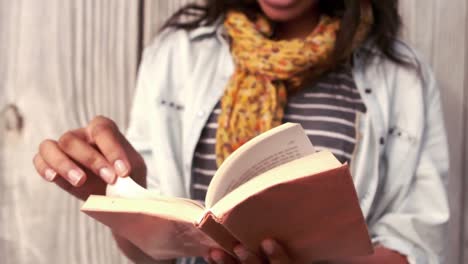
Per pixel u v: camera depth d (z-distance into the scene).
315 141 0.89
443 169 0.95
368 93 0.92
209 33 1.00
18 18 1.17
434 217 0.90
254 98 0.91
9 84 1.18
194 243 0.63
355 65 0.94
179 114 0.96
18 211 1.18
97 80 1.19
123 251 0.85
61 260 1.19
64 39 1.18
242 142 0.89
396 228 0.90
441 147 0.96
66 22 1.18
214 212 0.52
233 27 0.96
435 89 0.98
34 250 1.18
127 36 1.18
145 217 0.56
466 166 1.20
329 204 0.53
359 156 0.90
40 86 1.18
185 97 0.95
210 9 1.02
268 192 0.50
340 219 0.55
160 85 0.96
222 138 0.89
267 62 0.91
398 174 0.92
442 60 1.19
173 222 0.55
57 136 1.18
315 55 0.91
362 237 0.59
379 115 0.91
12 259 1.18
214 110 0.93
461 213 1.20
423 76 0.97
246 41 0.94
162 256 0.74
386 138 0.92
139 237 0.65
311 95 0.92
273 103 0.90
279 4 0.89
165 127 0.94
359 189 0.89
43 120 1.18
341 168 0.49
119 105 1.19
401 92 0.94
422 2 1.18
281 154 0.59
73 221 1.18
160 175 0.91
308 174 0.49
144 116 0.97
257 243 0.59
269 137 0.57
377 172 0.90
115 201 0.58
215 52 0.98
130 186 0.63
